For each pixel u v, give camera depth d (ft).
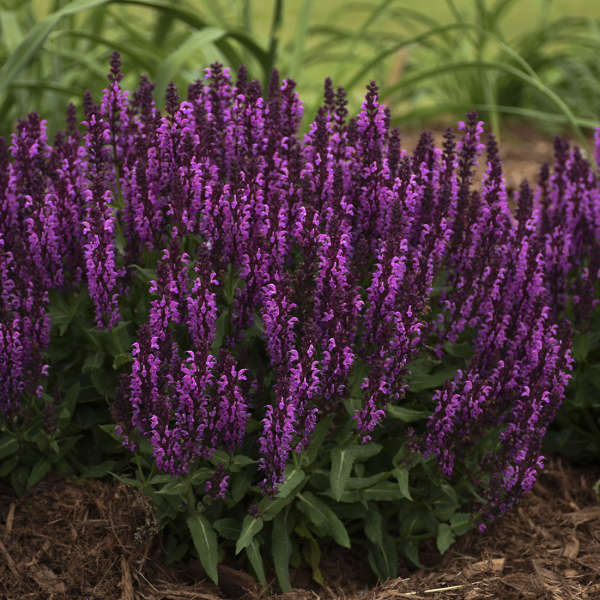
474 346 15.75
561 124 41.93
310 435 13.85
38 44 23.08
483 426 15.16
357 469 15.12
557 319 18.31
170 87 14.51
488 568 15.80
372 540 15.24
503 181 15.80
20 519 15.16
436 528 15.78
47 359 15.64
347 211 14.38
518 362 15.44
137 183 14.60
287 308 13.38
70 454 16.11
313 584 15.67
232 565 15.64
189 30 37.14
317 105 30.45
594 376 17.94
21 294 14.57
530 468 14.80
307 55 41.65
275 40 29.45
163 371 13.28
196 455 13.60
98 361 15.01
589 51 45.73
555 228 18.04
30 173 15.07
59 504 15.40
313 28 38.68
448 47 44.86
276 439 13.29
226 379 13.21
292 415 13.11
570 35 43.91
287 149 15.01
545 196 18.81
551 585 15.46
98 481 15.93
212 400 13.43
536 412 14.73
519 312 15.96
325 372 13.57
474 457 16.03
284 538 14.92
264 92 29.81
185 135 14.29
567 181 18.70
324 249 13.66
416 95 42.93
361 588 15.70
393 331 14.01
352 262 14.64
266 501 14.10
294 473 14.15
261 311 14.01
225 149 15.31
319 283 13.73
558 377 15.33
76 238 15.03
